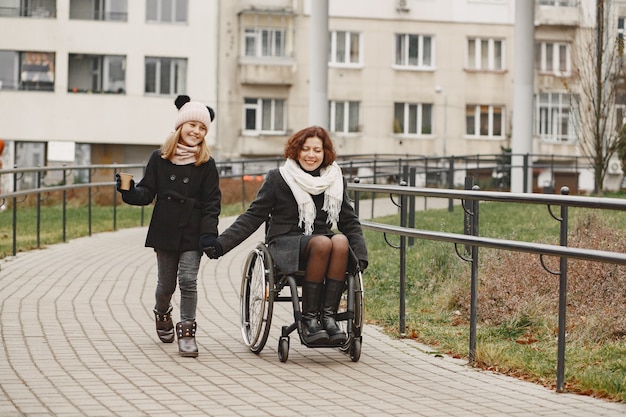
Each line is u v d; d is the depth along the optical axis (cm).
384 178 4841
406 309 1125
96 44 5403
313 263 856
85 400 693
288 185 881
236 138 5528
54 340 923
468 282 1116
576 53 2986
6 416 639
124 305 1133
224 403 693
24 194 1641
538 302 1015
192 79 5466
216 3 5475
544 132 5741
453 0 5719
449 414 672
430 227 1814
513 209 2061
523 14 2984
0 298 1161
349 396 725
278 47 5550
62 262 1516
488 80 5744
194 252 897
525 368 823
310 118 3191
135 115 5431
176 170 898
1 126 5356
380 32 5672
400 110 5709
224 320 1064
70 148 5375
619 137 2670
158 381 765
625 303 970
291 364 848
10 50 5362
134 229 2181
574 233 1203
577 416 668
